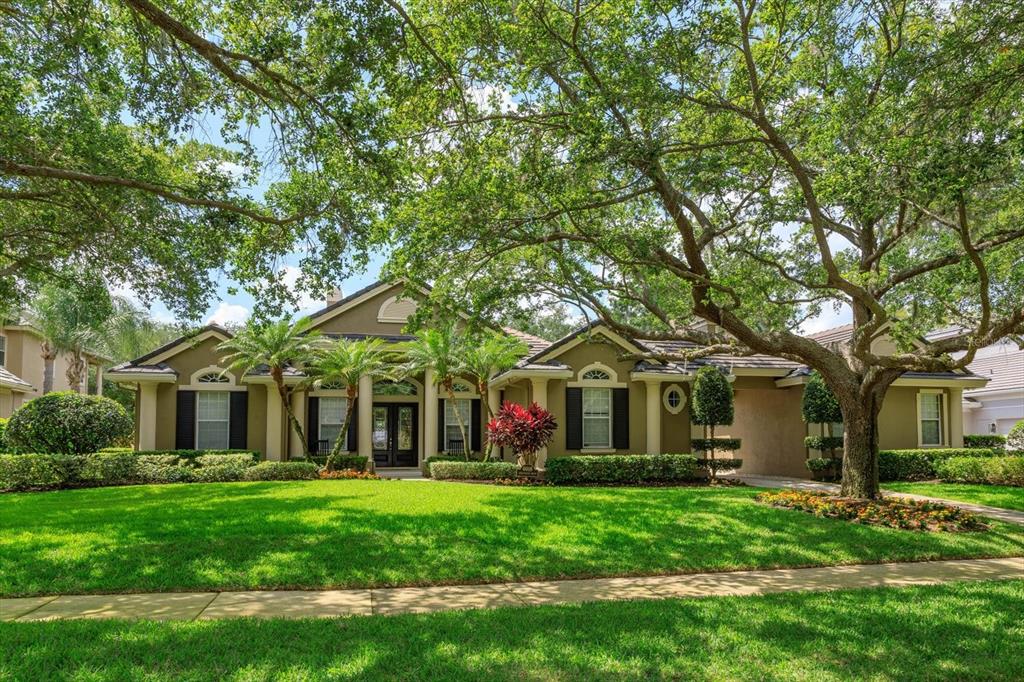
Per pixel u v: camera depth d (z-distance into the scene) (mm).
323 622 6000
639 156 9953
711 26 9906
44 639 5430
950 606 6672
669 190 11164
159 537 9297
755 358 22422
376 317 23062
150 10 8492
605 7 10062
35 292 15422
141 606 6691
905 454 20234
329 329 22812
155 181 11461
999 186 11250
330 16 8922
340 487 15523
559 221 13344
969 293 13383
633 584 7777
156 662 4949
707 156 11430
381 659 5031
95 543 8930
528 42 10305
